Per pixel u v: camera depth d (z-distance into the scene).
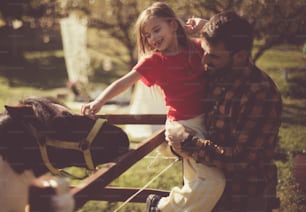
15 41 15.77
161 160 6.71
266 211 3.01
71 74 12.26
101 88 11.87
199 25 3.38
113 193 3.93
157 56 3.05
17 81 12.95
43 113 2.87
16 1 15.30
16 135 2.85
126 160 2.78
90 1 11.02
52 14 12.77
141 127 7.71
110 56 13.10
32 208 2.62
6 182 2.83
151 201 3.20
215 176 2.98
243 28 2.88
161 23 3.07
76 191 2.36
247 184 2.96
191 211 3.00
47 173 3.09
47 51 15.82
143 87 6.27
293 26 9.05
